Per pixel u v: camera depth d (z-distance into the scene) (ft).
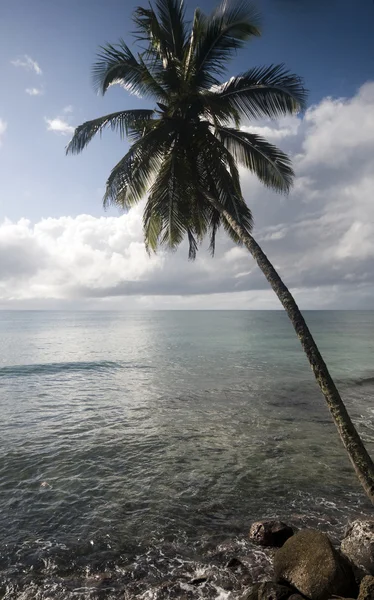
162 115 33.99
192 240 39.88
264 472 28.35
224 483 26.53
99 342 144.97
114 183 33.37
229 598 15.29
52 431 38.14
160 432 37.83
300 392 56.34
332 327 258.98
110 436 36.63
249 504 23.59
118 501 23.99
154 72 35.50
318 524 21.04
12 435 36.76
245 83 33.63
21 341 150.51
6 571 17.21
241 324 300.20
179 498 24.38
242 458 31.12
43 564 17.72
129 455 31.76
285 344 132.67
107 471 28.55
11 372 76.84
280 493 25.02
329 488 25.71
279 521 20.07
